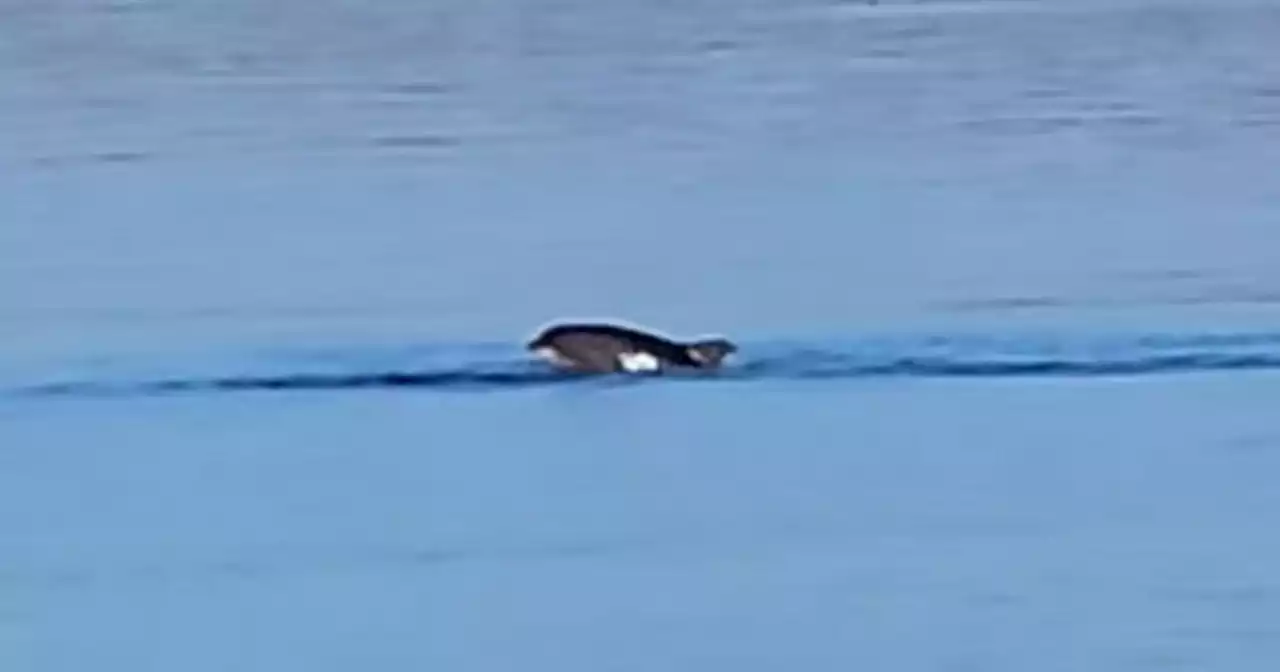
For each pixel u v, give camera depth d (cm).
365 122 8806
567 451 5203
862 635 4456
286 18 10331
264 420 5378
